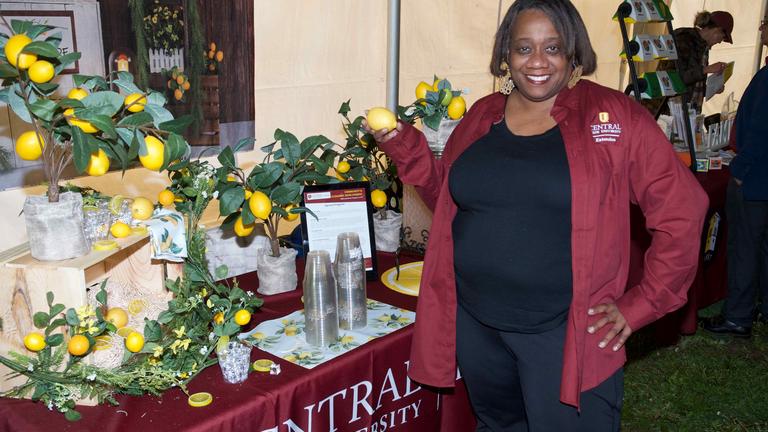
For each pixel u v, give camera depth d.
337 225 2.08
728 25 4.30
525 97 1.56
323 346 1.70
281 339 1.73
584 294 1.48
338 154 2.15
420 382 1.75
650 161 1.49
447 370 1.74
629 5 3.29
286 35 2.59
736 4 5.50
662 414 3.00
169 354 1.48
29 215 1.34
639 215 2.83
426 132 2.14
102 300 1.42
